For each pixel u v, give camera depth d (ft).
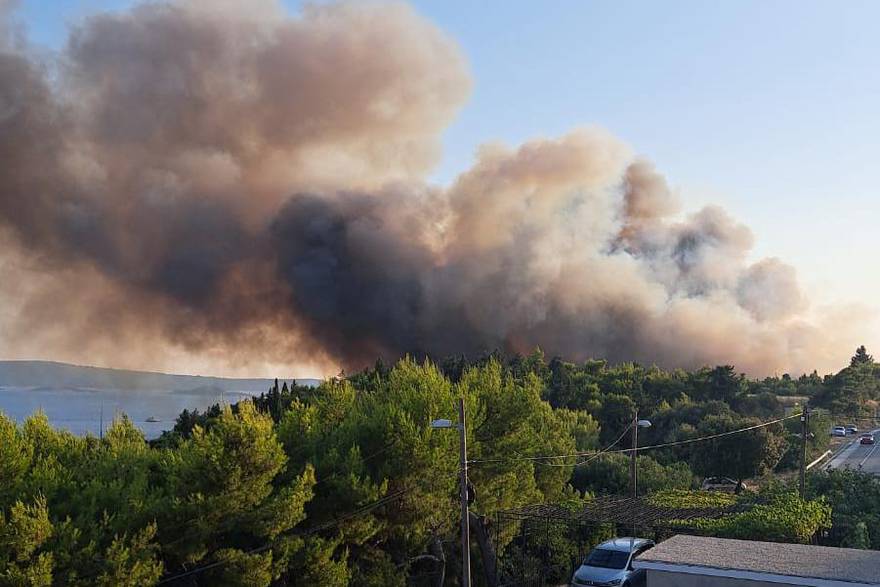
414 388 78.07
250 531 54.54
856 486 85.30
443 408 70.49
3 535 41.19
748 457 159.53
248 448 52.70
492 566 75.25
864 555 44.80
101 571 44.32
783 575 40.32
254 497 53.36
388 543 68.80
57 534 44.32
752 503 73.41
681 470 140.56
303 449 64.13
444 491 66.85
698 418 211.00
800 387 359.46
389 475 63.57
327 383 83.97
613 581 61.87
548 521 72.33
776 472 176.35
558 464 92.94
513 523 79.41
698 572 42.52
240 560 52.08
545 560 80.48
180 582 52.65
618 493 112.57
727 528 62.59
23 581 40.83
